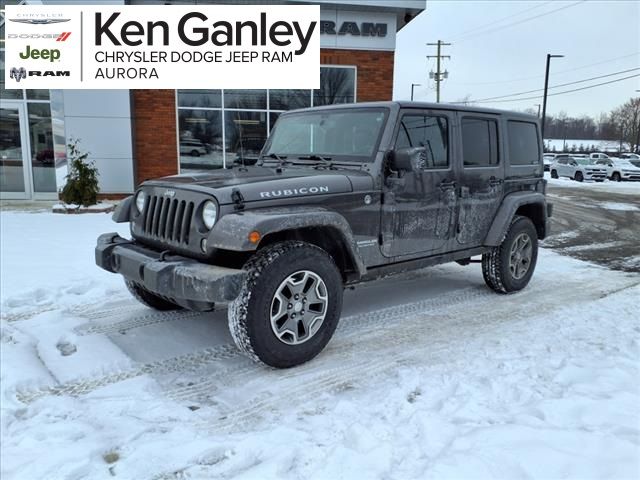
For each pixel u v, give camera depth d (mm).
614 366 3752
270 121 13508
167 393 3426
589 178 28875
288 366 3744
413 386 3480
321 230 4023
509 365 3805
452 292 5887
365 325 4750
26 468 2543
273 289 3533
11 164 13445
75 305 5195
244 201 3553
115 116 12477
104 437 2859
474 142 5148
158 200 4023
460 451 2672
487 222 5359
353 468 2549
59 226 9484
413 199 4516
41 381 3543
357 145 4469
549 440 2746
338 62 13594
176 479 2521
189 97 12984
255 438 2824
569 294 5824
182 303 3660
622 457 2590
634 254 8289
